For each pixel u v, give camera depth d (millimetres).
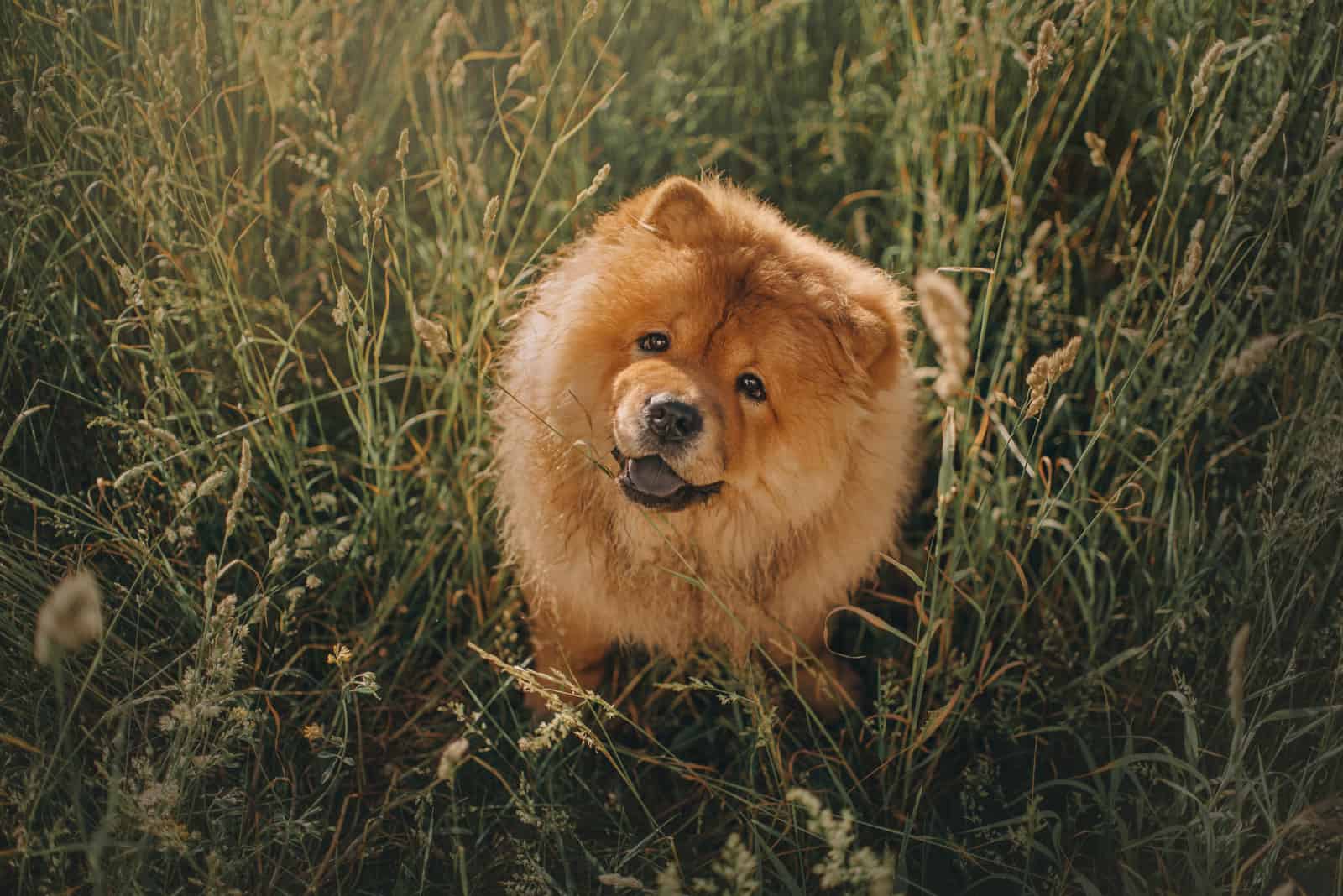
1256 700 2973
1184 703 2617
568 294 2895
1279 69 3420
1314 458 2898
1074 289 4145
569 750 3211
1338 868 2553
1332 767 2760
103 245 3115
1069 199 4145
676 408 2441
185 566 3184
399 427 3693
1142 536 3553
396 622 3439
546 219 4078
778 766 2758
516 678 2684
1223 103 3748
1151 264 3348
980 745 3309
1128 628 3498
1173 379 3451
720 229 2803
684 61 4695
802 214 4527
